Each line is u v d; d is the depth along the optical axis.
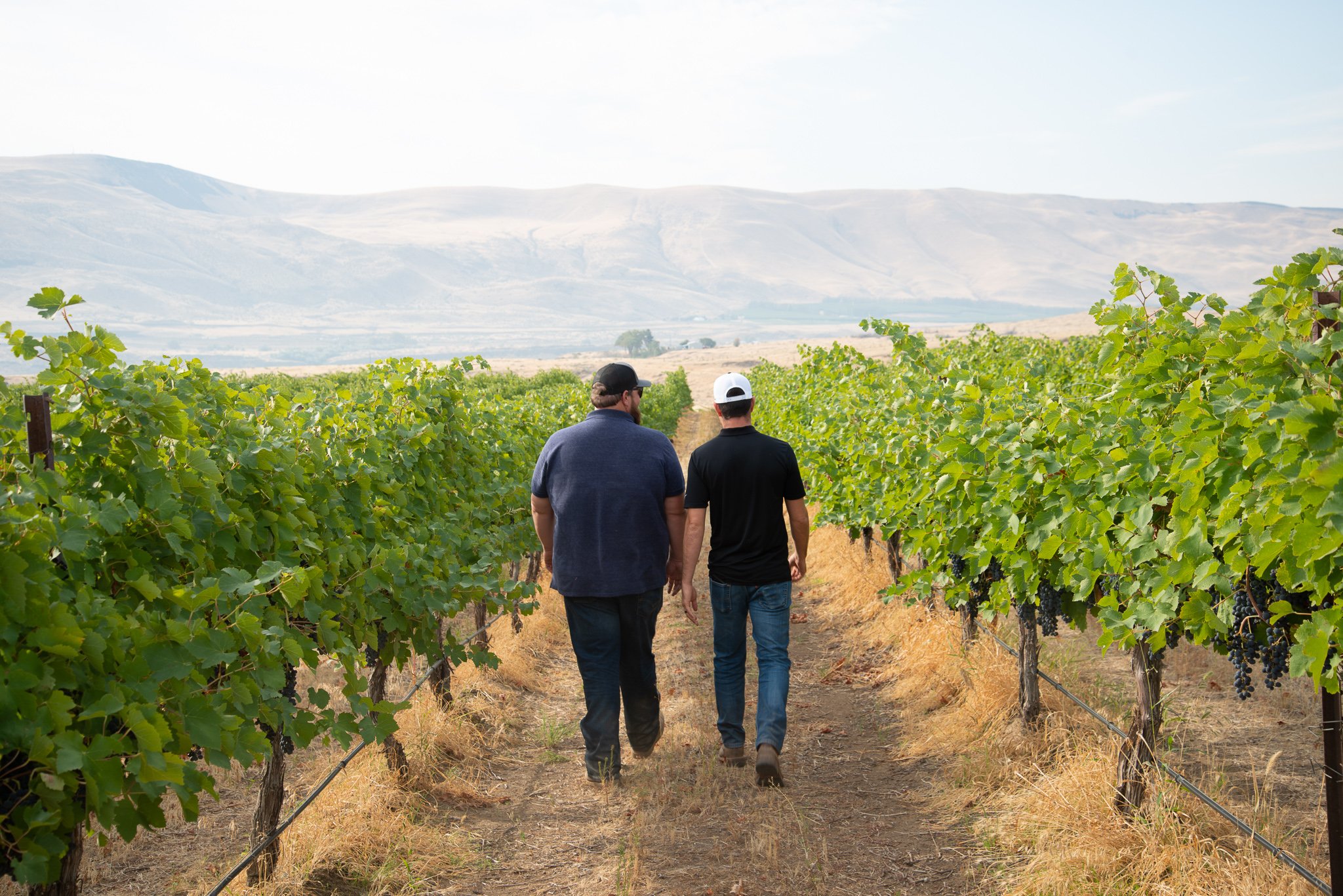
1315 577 2.61
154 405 2.92
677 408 33.59
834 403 10.04
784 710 4.62
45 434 2.62
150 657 2.42
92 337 2.89
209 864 4.08
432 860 3.88
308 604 3.38
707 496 4.79
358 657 3.86
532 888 3.69
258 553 3.46
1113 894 3.31
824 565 10.48
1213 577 3.08
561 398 13.85
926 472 5.71
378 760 4.70
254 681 2.82
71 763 2.00
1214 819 3.70
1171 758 4.78
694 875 3.70
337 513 4.25
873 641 7.50
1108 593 4.13
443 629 7.66
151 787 2.29
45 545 2.19
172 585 2.89
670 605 9.35
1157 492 3.45
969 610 6.11
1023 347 13.90
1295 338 2.79
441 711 5.48
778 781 4.54
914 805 4.37
